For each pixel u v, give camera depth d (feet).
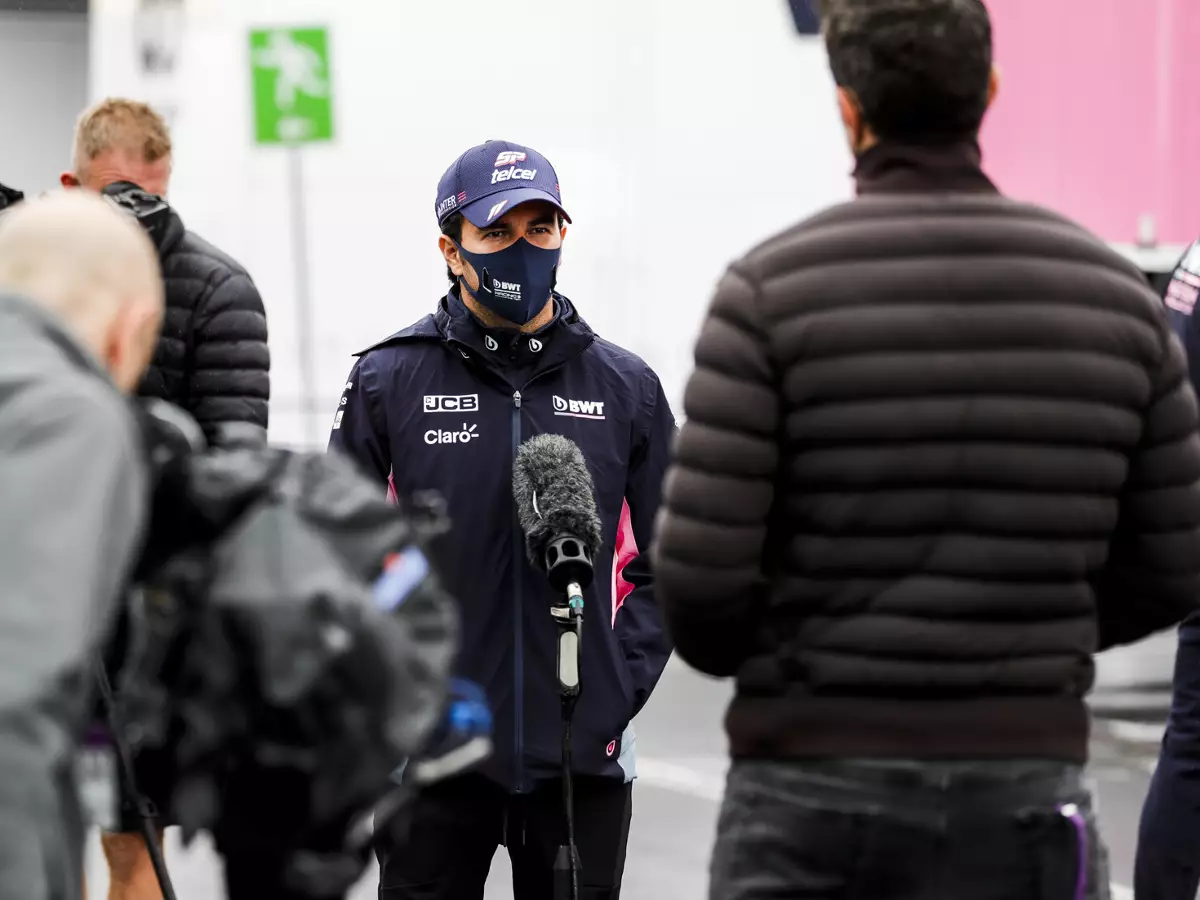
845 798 29.04
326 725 25.05
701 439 29.50
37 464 23.98
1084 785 29.84
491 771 43.19
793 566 29.63
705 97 152.25
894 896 29.25
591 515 41.52
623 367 45.96
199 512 25.93
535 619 43.65
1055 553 29.27
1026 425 28.99
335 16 148.15
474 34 149.28
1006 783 28.96
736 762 30.50
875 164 30.50
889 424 28.81
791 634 29.68
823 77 152.35
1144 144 136.56
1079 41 136.77
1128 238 137.08
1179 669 50.03
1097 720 99.96
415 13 149.48
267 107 108.99
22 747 23.54
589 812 44.16
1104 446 29.66
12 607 23.50
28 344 24.90
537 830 44.11
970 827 28.96
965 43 30.19
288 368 149.89
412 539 26.66
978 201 29.94
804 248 29.60
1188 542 30.94
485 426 44.45
